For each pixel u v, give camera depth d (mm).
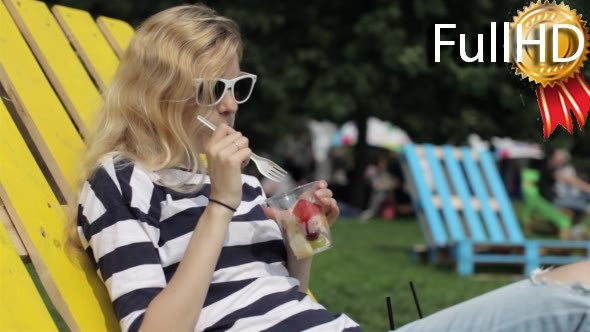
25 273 2314
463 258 8078
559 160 13203
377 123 19203
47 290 2359
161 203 2299
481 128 14906
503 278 7945
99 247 2232
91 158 2373
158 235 2277
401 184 15781
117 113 2398
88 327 2365
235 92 2482
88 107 3014
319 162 20719
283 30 14555
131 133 2381
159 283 2184
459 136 15031
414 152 9102
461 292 6555
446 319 2184
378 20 13977
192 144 2439
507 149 20688
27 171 2551
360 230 11906
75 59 3137
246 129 14820
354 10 14531
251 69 14219
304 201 2465
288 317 2307
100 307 2445
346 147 19734
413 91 14695
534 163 20984
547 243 8328
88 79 3121
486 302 2150
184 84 2377
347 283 6508
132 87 2400
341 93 14297
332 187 18484
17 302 2236
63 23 3287
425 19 14164
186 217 2314
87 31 3359
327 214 2555
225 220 2207
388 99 14594
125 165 2297
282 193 2477
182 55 2381
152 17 2469
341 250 8789
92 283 2463
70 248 2449
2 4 2996
